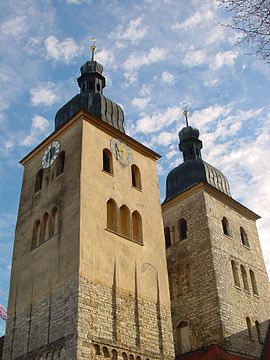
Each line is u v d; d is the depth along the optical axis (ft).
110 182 129.08
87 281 106.73
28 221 133.39
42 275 116.78
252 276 170.81
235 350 142.00
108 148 135.85
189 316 154.30
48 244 120.06
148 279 123.03
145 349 110.83
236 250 169.58
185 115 212.43
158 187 146.61
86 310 102.78
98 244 114.62
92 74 165.07
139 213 133.08
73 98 156.25
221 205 177.37
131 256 121.90
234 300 153.89
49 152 140.15
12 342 114.62
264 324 160.25
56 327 104.22
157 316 119.24
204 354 131.34
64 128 137.80
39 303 113.09
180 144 203.62
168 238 178.70
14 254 130.21
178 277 165.58
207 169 187.73
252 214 190.19
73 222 115.44
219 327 143.95
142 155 148.66
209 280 154.51
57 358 99.71
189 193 176.96
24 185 144.15
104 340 102.68
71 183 123.24
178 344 152.97
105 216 121.19
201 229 166.40
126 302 113.39
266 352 150.20
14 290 123.13
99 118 137.39
